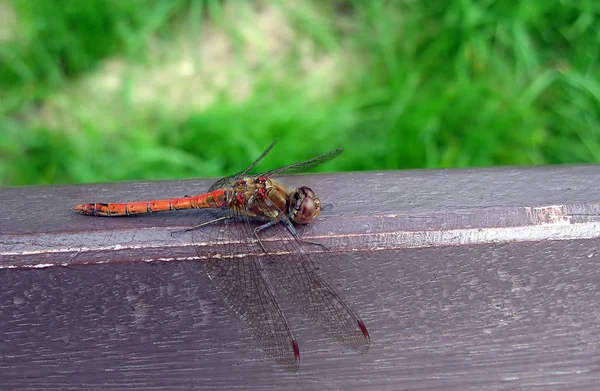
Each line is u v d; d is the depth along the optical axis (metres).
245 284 0.26
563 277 0.26
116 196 0.27
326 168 0.48
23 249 0.25
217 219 0.26
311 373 0.26
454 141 0.49
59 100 0.55
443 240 0.25
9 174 0.50
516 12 0.54
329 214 0.26
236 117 0.51
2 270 0.25
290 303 0.26
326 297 0.25
